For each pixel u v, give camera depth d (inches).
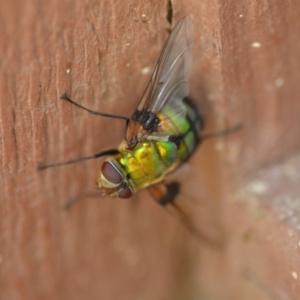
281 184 6.4
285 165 6.4
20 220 6.3
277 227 6.3
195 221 6.5
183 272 6.7
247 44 6.1
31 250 6.4
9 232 6.3
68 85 6.0
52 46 5.9
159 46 6.1
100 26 6.0
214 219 6.5
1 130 6.0
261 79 6.2
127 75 6.1
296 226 6.2
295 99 6.3
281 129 6.4
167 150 6.2
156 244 6.6
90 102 6.1
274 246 6.3
